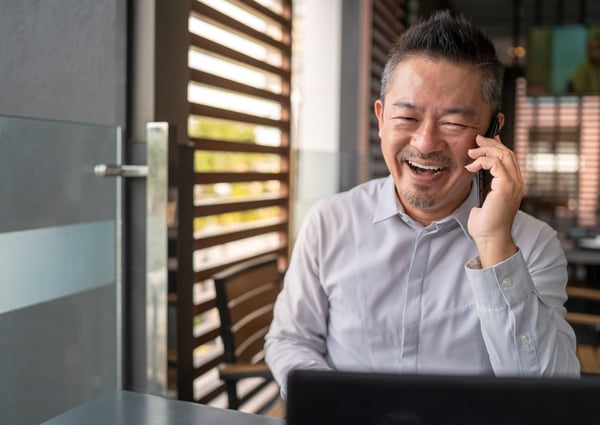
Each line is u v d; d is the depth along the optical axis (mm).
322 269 1401
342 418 663
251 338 2076
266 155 2955
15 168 1416
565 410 640
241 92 2568
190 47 2195
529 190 9680
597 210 8078
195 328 2346
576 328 2508
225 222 2842
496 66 1176
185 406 1125
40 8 1968
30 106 1999
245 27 2553
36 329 1483
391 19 4727
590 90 5781
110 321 1758
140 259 1893
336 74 4109
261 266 2201
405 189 1212
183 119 2064
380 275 1354
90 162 1665
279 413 2367
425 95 1138
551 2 6996
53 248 1535
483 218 1129
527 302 1119
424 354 1338
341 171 3570
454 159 1164
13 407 1425
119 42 1899
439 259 1325
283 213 3000
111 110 1922
